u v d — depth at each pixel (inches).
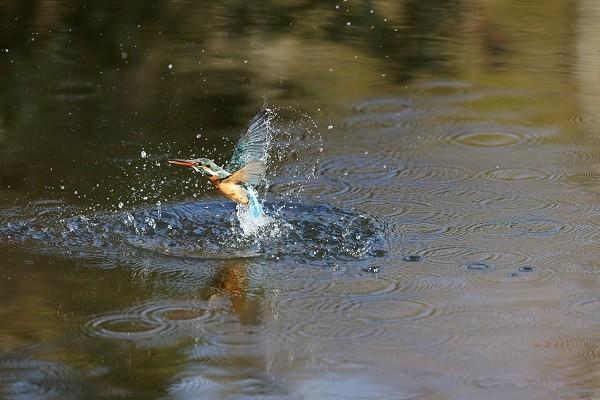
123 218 426.3
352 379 297.1
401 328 331.3
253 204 416.2
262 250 397.1
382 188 473.7
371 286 365.4
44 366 300.2
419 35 733.9
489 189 472.4
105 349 312.3
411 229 423.5
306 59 681.6
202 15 770.8
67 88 610.2
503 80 642.2
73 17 744.3
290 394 286.7
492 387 293.4
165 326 328.8
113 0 784.9
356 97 612.4
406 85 634.2
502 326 333.7
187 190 463.5
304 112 584.7
